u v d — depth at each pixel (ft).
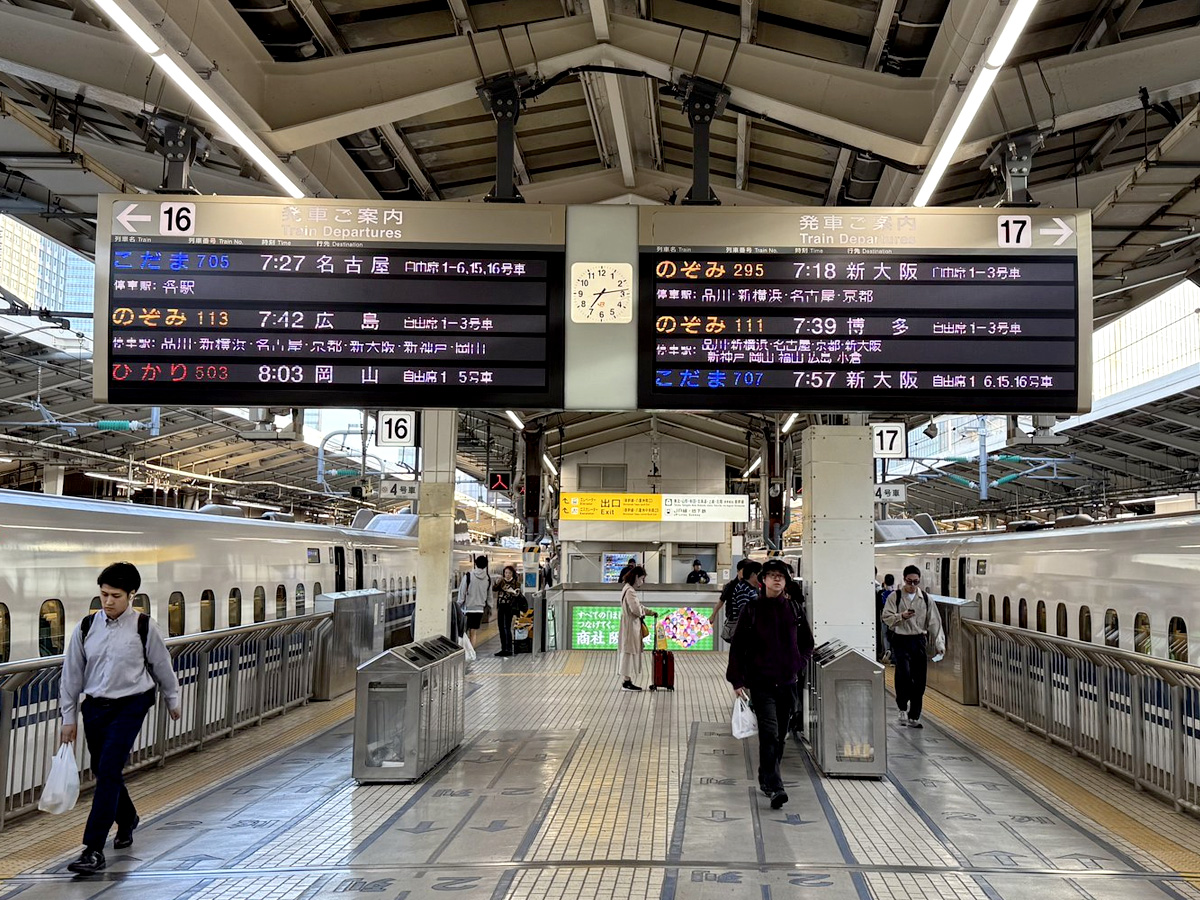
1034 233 24.81
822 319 24.66
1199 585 29.07
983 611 52.37
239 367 24.41
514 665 59.82
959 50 24.50
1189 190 31.76
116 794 20.79
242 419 104.78
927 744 35.35
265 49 28.55
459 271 24.84
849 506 39.22
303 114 27.99
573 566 122.62
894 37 28.81
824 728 29.86
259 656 39.32
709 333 24.71
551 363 24.67
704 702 44.52
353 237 24.81
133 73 26.37
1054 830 23.81
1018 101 26.84
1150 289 46.42
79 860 20.38
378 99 27.89
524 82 27.27
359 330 24.63
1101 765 30.99
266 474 155.12
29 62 25.96
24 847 22.22
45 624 28.40
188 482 140.46
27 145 31.14
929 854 21.72
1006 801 26.84
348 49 31.48
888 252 24.77
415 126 35.94
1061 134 34.71
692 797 27.02
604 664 60.49
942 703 46.01
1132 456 109.81
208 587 40.88
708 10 30.50
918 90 27.32
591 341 24.72
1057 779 29.66
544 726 38.17
